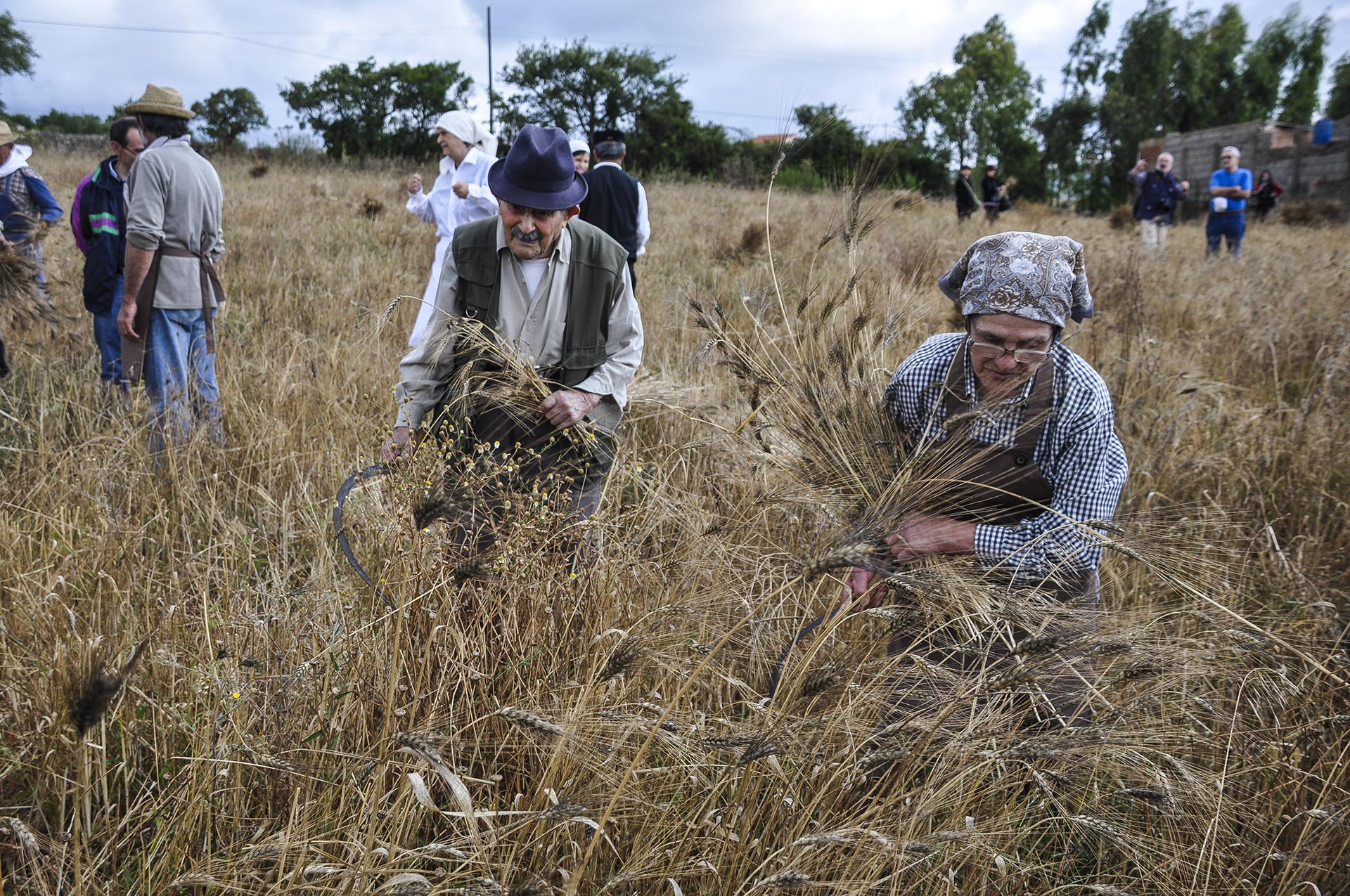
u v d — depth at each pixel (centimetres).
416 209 623
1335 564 336
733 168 2358
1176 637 220
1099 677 214
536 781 215
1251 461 412
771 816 202
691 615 242
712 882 193
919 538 231
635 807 204
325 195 1579
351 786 199
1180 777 208
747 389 286
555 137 261
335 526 245
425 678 221
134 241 414
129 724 225
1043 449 233
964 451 230
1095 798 204
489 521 246
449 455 247
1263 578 306
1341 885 204
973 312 216
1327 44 6269
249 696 215
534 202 257
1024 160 5475
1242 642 224
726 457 345
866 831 181
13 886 181
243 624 243
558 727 184
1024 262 208
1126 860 210
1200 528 273
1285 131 2578
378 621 231
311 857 193
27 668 237
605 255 286
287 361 498
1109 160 5516
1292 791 220
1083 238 1218
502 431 284
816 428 255
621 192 651
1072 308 224
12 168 568
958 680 210
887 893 195
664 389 461
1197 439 438
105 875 198
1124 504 369
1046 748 197
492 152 601
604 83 5828
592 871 199
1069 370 230
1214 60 6112
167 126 432
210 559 290
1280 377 584
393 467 239
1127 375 494
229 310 655
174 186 422
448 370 290
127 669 147
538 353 287
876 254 587
